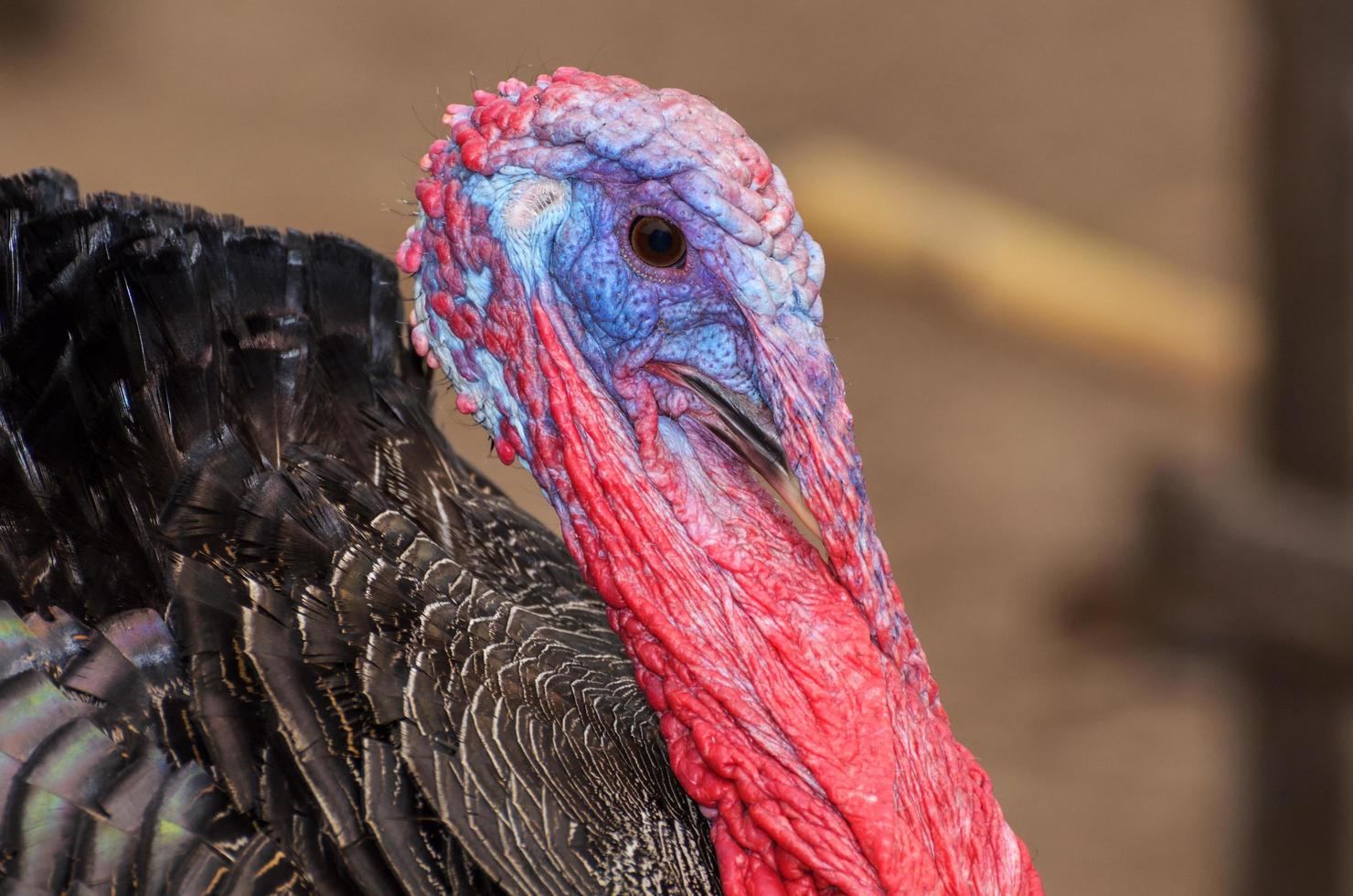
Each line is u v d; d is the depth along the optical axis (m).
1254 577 9.68
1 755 4.55
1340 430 9.67
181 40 23.22
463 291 5.49
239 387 5.54
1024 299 16.88
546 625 5.66
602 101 5.16
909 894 5.20
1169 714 13.45
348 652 4.99
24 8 22.59
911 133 21.47
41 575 4.97
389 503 5.71
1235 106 21.59
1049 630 13.99
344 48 23.42
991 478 15.79
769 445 5.38
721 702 5.37
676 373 5.42
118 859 4.52
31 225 5.40
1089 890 11.76
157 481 5.18
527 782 4.99
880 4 24.77
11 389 5.11
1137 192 20.02
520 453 5.60
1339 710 10.10
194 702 4.77
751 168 5.09
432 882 4.77
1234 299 16.72
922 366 17.25
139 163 19.88
